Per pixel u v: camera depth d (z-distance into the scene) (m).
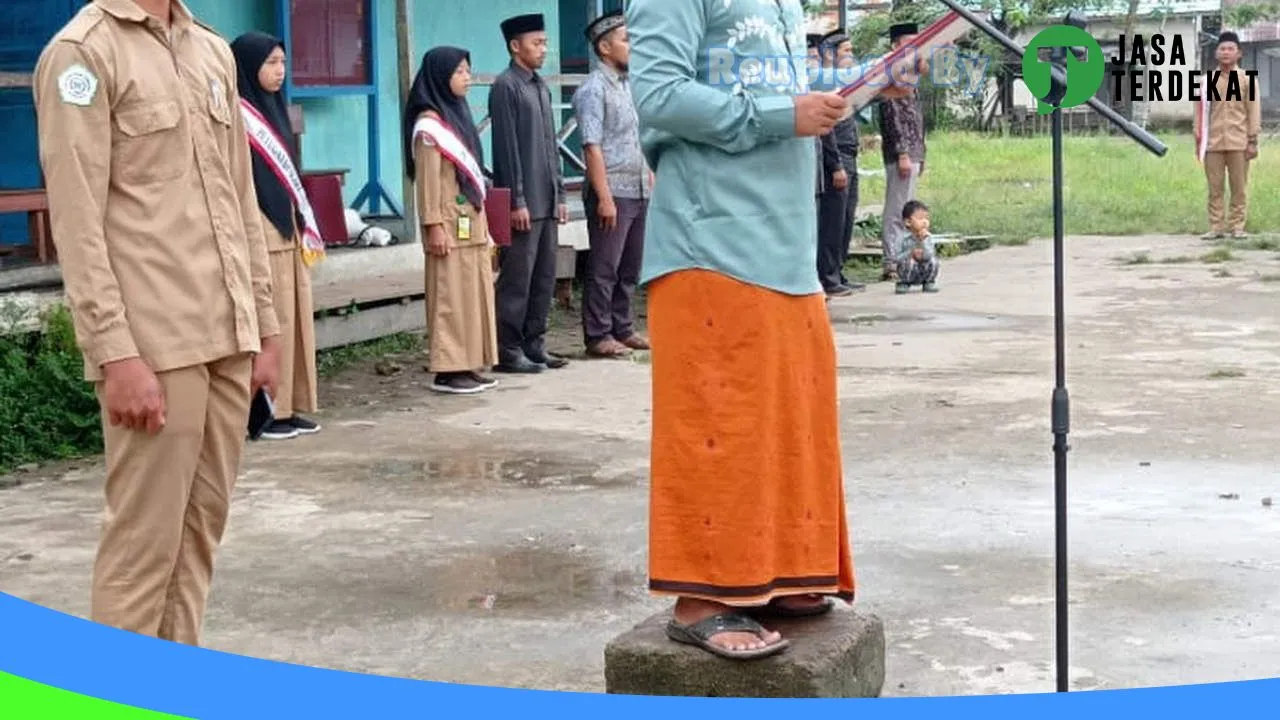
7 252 9.07
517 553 5.92
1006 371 9.36
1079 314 11.66
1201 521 6.17
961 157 28.28
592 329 10.09
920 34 3.92
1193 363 9.54
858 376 9.25
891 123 13.84
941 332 10.94
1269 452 7.27
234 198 4.06
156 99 3.88
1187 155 27.95
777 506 4.06
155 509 3.96
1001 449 7.38
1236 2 34.34
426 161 8.73
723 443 3.96
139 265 3.87
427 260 8.86
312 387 7.95
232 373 4.05
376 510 6.52
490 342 8.99
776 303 3.95
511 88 9.30
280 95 7.80
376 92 11.95
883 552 5.82
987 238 16.89
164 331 3.89
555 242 9.67
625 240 10.12
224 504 4.15
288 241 7.76
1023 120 33.88
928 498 6.55
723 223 3.93
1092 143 30.67
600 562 5.80
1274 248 16.02
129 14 3.86
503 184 9.29
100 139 3.80
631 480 6.97
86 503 6.71
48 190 3.81
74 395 7.70
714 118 3.85
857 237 16.64
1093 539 5.95
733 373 3.94
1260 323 11.07
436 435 7.89
